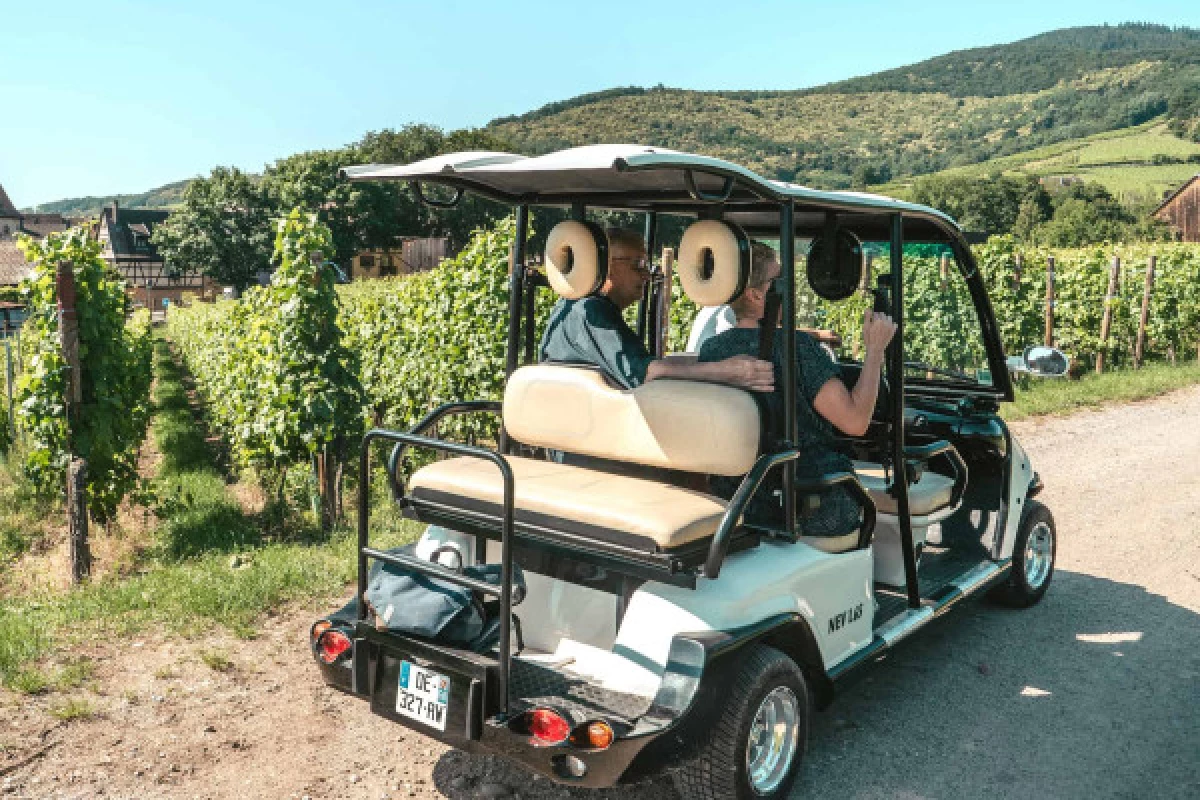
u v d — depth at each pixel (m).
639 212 4.47
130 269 93.12
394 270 86.19
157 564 6.23
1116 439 10.39
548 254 3.64
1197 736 4.02
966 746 3.92
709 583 3.13
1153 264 15.50
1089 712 4.23
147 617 5.16
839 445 4.82
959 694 4.40
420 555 3.58
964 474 4.89
